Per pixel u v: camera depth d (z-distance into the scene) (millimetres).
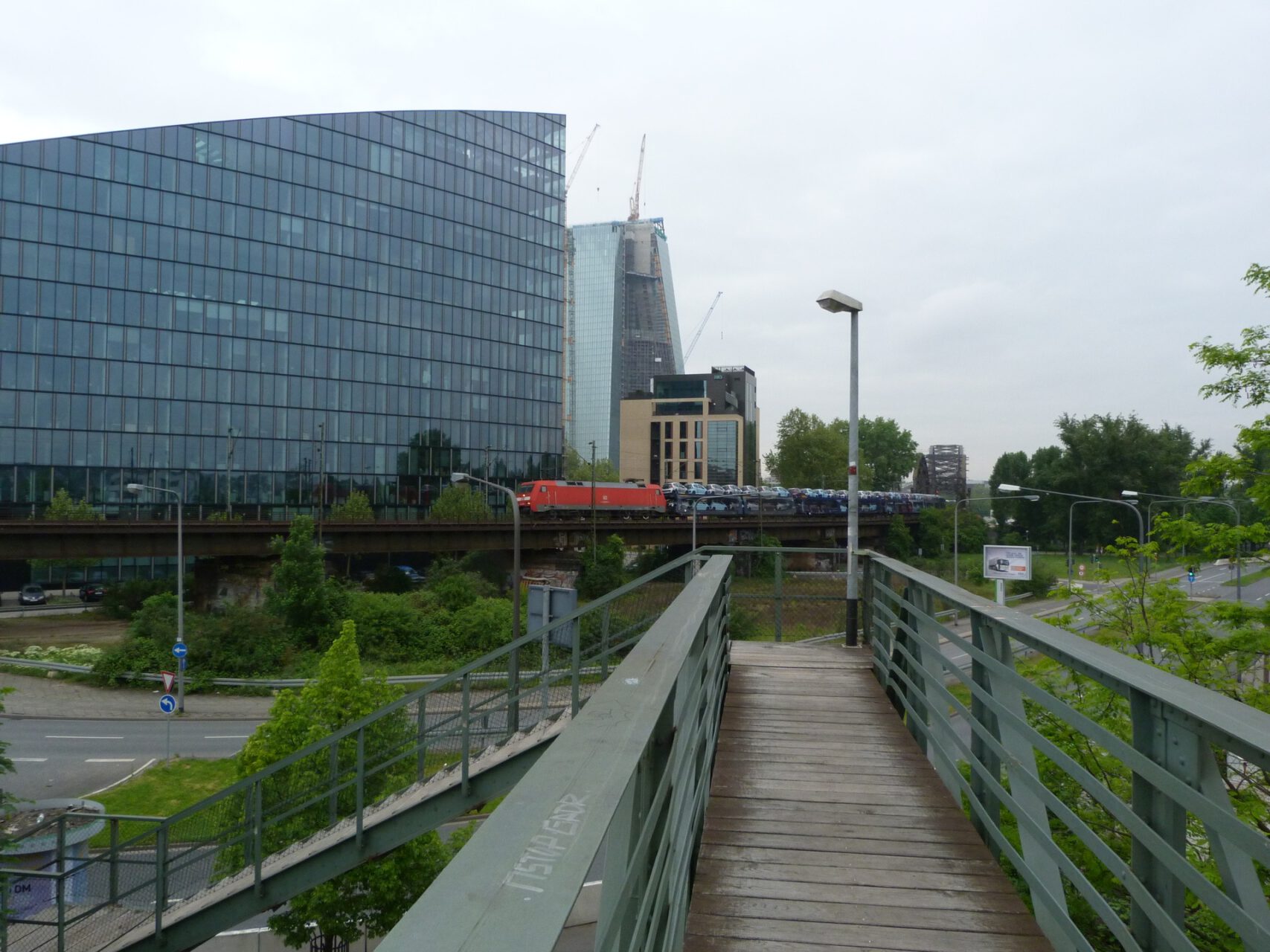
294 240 57281
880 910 3338
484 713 9242
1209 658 8758
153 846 14508
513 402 68250
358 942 14930
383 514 60500
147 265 52250
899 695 6508
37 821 13430
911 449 123375
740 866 3740
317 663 31547
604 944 1408
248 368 55500
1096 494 75875
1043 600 50250
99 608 46406
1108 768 7418
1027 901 5719
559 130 71875
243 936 14484
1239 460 9711
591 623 12734
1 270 48094
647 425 123750
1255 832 1545
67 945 9953
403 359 61844
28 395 48844
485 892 937
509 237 68250
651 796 2041
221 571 40594
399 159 61875
